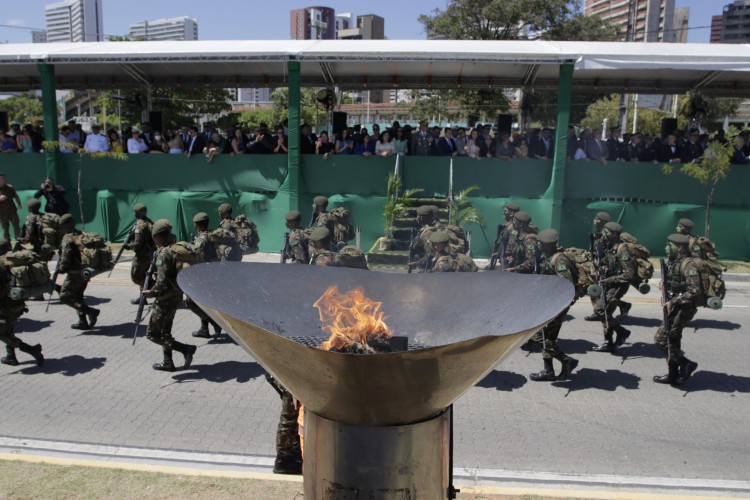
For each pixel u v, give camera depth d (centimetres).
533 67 1723
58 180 1702
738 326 1078
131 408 700
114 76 2002
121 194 1722
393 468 257
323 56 1478
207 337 979
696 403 743
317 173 1656
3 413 681
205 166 1680
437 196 1645
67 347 919
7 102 5344
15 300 812
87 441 613
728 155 1477
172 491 475
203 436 629
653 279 1457
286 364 243
